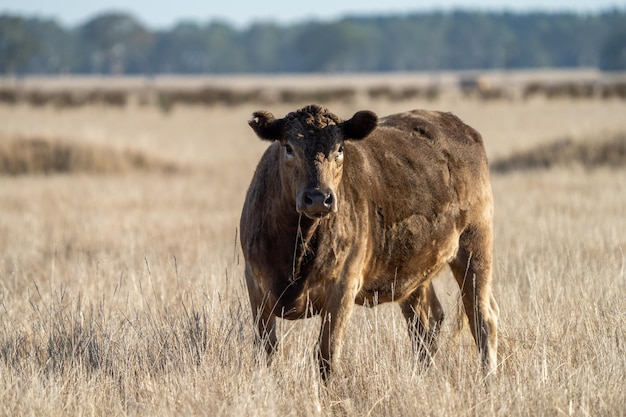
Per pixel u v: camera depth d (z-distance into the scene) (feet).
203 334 85.61
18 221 176.24
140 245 144.46
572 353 85.71
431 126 96.17
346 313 80.02
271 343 80.89
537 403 73.92
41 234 160.35
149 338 87.10
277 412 71.82
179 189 244.42
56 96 611.06
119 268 122.52
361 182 82.69
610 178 235.20
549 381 77.51
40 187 244.83
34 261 135.23
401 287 89.10
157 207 208.23
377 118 78.38
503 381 78.38
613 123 359.46
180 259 132.46
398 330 92.07
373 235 83.51
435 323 91.20
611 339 85.76
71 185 250.78
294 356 81.71
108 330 88.58
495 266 124.67
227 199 224.74
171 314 94.07
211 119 536.42
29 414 72.18
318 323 92.73
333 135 76.84
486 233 96.48
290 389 77.25
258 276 80.18
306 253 77.41
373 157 86.79
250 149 386.93
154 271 115.75
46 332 90.07
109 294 108.68
